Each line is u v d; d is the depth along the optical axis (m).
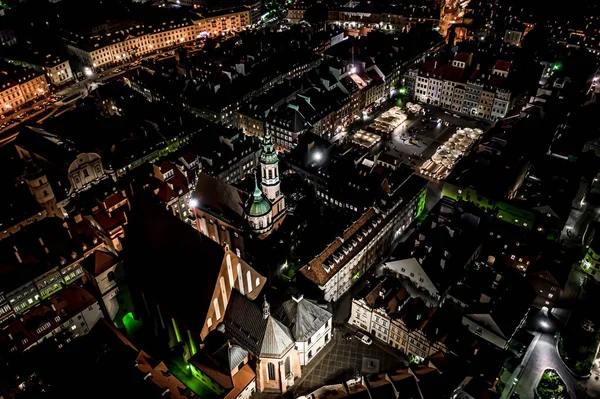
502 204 160.75
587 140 190.75
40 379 109.06
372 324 128.62
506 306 121.69
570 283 143.75
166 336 129.50
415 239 146.62
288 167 184.12
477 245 144.00
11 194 165.50
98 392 103.12
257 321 112.75
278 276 144.00
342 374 121.12
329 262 133.38
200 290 113.75
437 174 192.25
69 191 175.12
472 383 101.94
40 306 119.94
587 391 115.06
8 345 112.50
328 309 127.50
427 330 116.75
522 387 116.38
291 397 116.62
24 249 138.00
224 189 148.00
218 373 109.88
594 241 144.50
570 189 163.25
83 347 116.00
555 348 125.25
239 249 146.25
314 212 160.25
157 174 164.00
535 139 188.75
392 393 102.62
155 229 124.31
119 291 131.25
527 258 139.50
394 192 160.25
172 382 109.00
